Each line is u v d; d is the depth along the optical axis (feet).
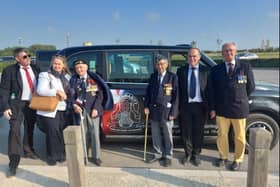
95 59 17.15
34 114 15.99
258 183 10.91
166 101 15.07
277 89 17.28
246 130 16.80
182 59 17.13
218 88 14.85
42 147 18.35
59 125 15.29
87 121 15.25
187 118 15.42
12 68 14.79
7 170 14.37
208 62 16.83
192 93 15.05
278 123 16.97
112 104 15.58
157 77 15.37
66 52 17.39
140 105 16.70
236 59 14.82
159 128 15.80
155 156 16.11
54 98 14.74
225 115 14.80
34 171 14.28
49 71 14.98
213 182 13.24
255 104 16.62
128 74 16.94
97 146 15.56
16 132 14.28
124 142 19.26
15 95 14.76
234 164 15.17
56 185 13.01
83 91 15.10
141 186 12.91
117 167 15.01
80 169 11.55
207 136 17.94
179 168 15.35
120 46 17.30
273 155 16.81
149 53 16.99
